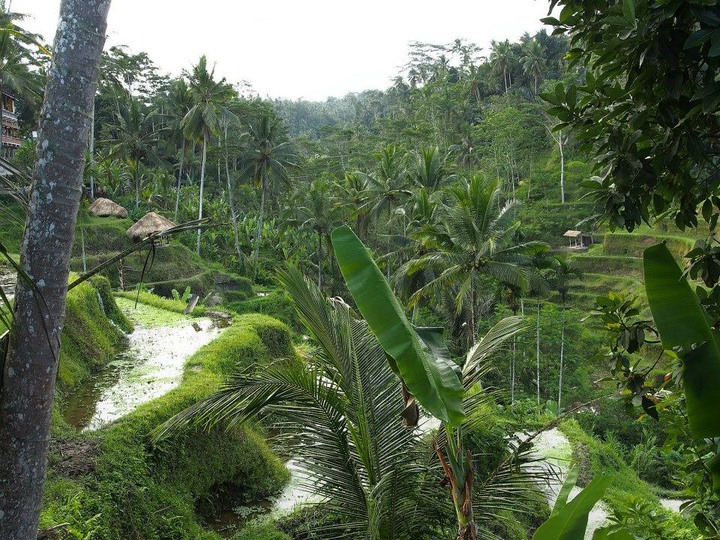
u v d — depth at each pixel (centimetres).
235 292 3744
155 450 822
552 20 373
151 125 4878
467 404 571
